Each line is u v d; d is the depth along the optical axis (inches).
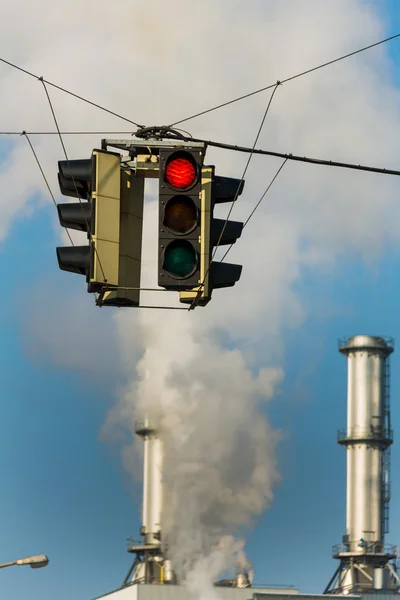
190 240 1889.8
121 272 1996.8
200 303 1955.0
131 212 2014.0
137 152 2010.3
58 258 1984.5
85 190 2010.3
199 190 1894.7
